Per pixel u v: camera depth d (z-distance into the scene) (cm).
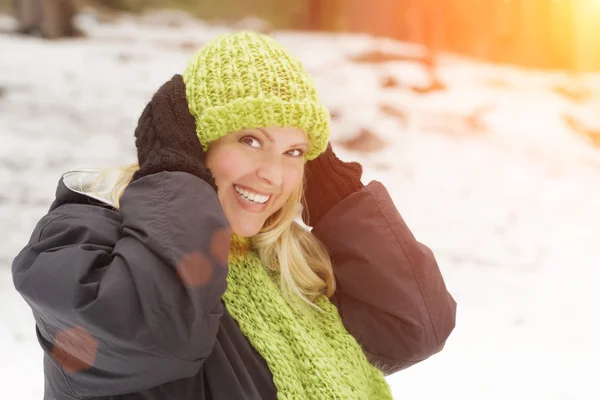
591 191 546
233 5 934
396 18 885
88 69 652
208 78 117
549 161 598
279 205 126
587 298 376
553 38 885
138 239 102
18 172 449
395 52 788
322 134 123
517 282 390
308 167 142
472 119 660
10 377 245
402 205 480
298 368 120
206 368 114
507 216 487
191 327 99
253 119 114
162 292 98
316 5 933
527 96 750
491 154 595
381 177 524
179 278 101
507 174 558
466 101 705
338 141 570
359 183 145
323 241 141
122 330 96
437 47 871
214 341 105
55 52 687
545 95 757
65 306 96
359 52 781
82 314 95
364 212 138
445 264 403
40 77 611
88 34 771
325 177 142
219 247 105
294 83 117
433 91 718
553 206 514
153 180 108
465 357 299
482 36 888
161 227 102
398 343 136
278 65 118
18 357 260
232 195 121
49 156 480
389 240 137
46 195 426
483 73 809
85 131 529
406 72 730
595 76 855
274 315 123
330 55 782
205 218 105
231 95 115
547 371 295
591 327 342
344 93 670
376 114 628
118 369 102
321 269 139
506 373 290
